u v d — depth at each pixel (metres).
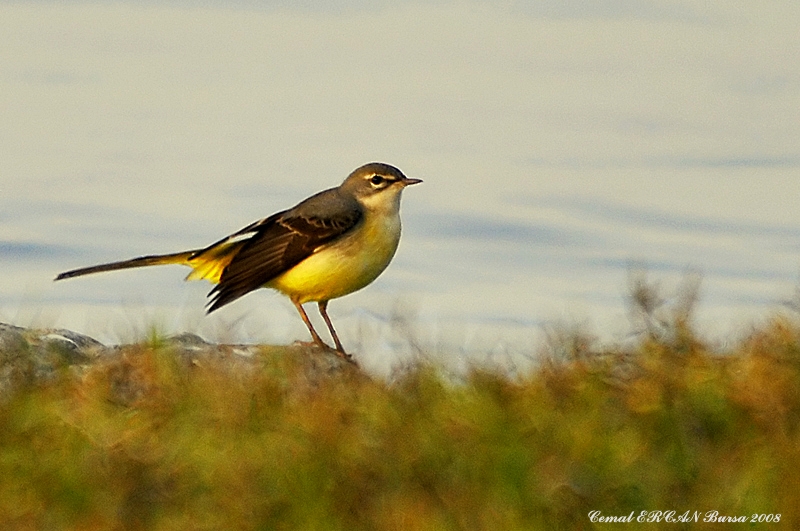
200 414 10.52
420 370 11.27
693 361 10.68
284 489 9.48
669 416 10.05
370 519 9.28
